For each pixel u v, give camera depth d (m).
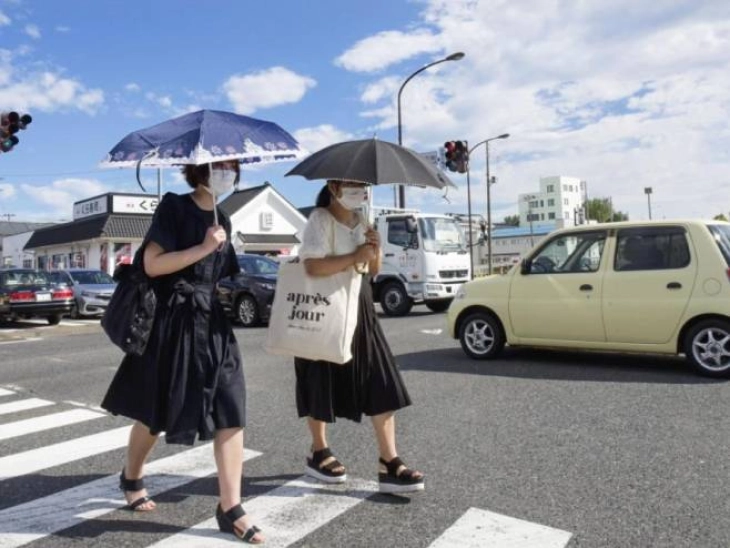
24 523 3.49
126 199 36.75
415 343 10.54
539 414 5.64
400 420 5.54
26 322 18.98
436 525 3.37
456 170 19.09
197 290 3.21
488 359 8.53
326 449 4.12
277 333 3.65
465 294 8.70
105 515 3.59
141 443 3.56
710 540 3.13
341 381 3.81
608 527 3.30
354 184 3.63
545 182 117.94
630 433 4.97
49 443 5.23
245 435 5.25
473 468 4.27
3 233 74.69
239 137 3.21
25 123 14.31
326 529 3.35
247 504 3.72
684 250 7.17
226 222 3.38
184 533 3.32
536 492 3.81
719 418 5.32
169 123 3.28
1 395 7.36
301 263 3.63
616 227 7.68
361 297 3.79
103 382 8.06
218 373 3.18
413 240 15.81
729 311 6.77
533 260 8.23
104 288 19.44
